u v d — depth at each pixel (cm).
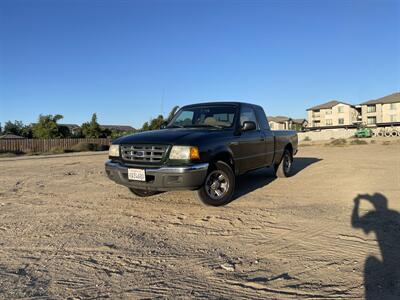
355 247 389
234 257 370
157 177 541
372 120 8281
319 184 796
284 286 302
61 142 4331
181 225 491
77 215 555
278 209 570
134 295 290
